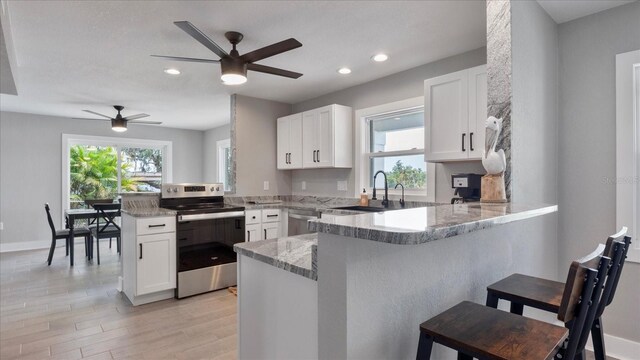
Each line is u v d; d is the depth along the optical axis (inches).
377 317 43.2
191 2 85.7
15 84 121.3
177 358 88.0
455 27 100.5
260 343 60.1
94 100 185.8
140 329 104.6
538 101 83.7
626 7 84.5
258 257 58.7
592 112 89.4
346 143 157.2
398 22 97.1
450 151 106.4
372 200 146.3
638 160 83.4
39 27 98.0
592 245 89.2
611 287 48.4
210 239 140.1
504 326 42.8
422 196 132.0
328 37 106.7
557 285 59.9
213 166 287.3
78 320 111.0
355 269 40.2
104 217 189.5
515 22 73.4
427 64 130.1
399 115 144.0
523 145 76.3
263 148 184.2
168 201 148.3
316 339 47.9
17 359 87.1
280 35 104.4
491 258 66.7
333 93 169.6
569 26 93.4
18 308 121.3
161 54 118.9
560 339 39.6
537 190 83.0
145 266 124.7
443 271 54.8
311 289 48.8
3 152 219.3
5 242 219.3
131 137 266.2
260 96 178.4
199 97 181.0
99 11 89.4
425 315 51.1
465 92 102.8
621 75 84.7
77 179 248.2
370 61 127.6
